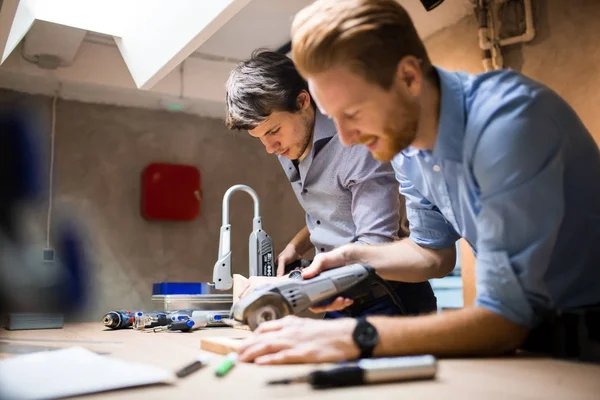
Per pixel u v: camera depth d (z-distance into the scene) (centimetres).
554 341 91
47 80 243
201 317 171
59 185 247
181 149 275
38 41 221
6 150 239
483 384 71
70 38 220
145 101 267
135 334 156
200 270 272
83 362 84
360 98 89
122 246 257
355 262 132
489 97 93
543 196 87
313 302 114
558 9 179
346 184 161
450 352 87
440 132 98
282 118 162
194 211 269
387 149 96
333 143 163
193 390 69
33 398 64
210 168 281
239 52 261
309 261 193
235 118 162
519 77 95
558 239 92
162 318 171
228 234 194
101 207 254
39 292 238
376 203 152
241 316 108
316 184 172
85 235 250
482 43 194
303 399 64
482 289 90
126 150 263
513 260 88
